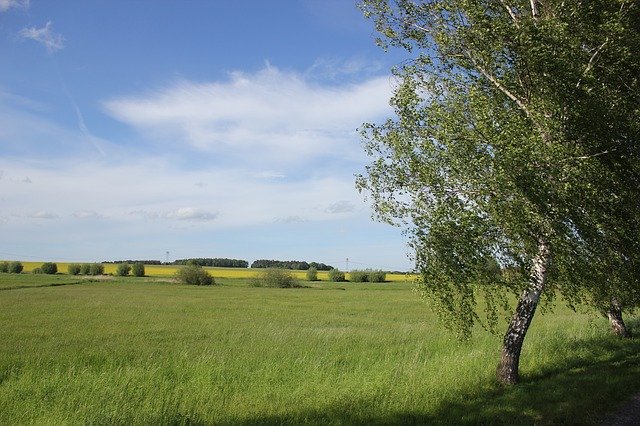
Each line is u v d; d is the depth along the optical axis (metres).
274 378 13.12
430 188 11.42
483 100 11.26
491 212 10.40
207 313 38.44
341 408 10.24
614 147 11.36
